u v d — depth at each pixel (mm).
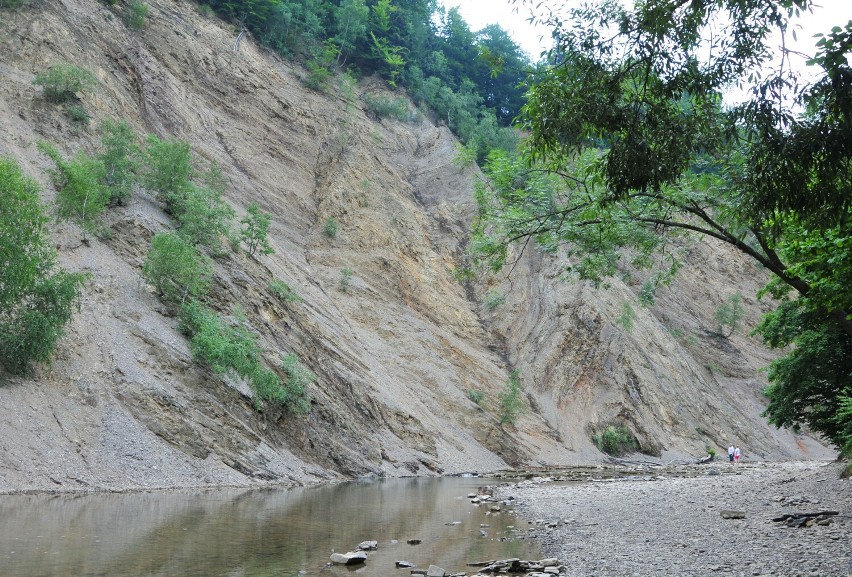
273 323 39438
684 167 10672
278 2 81562
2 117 37406
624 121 10328
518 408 56969
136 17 59719
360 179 70188
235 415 30156
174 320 32469
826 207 10281
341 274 58406
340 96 81438
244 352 32000
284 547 12703
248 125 65938
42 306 24891
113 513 16219
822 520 14281
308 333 42469
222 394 30281
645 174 10375
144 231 36469
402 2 110562
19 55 42156
